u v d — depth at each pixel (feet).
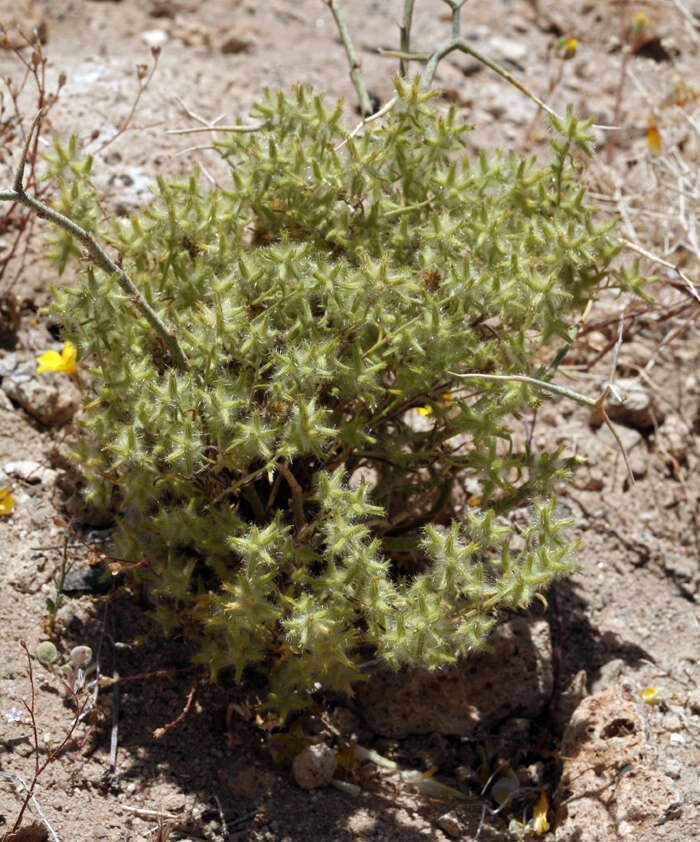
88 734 1.47
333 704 1.54
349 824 1.46
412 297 1.42
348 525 1.38
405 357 1.44
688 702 1.56
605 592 1.65
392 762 1.51
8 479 1.59
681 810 1.46
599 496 1.70
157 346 1.44
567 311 1.48
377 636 1.40
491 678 1.54
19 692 1.47
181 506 1.49
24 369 1.66
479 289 1.42
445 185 1.46
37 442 1.63
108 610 1.53
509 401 1.43
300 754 1.48
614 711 1.52
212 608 1.44
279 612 1.39
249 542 1.36
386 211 1.45
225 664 1.44
